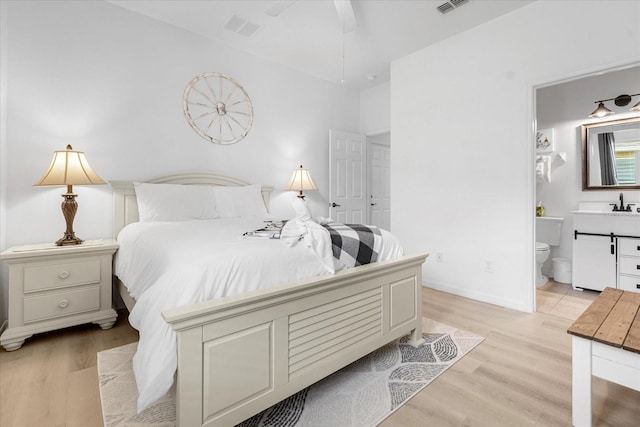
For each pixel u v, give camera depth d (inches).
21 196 92.5
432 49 129.4
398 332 75.2
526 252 104.3
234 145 137.2
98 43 104.3
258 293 48.8
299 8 106.7
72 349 79.0
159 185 109.5
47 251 81.3
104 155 105.7
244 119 139.9
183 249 56.4
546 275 151.2
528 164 103.1
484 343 82.1
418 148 134.8
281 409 56.8
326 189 173.8
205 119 128.5
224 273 48.8
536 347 79.8
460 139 120.6
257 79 143.6
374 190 201.3
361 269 64.7
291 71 156.3
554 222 146.6
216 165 132.0
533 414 54.9
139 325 50.3
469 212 118.6
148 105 114.4
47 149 96.0
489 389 62.4
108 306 91.6
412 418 54.3
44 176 86.3
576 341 49.5
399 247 79.1
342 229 74.2
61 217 98.6
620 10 86.1
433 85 129.2
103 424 52.4
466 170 119.1
